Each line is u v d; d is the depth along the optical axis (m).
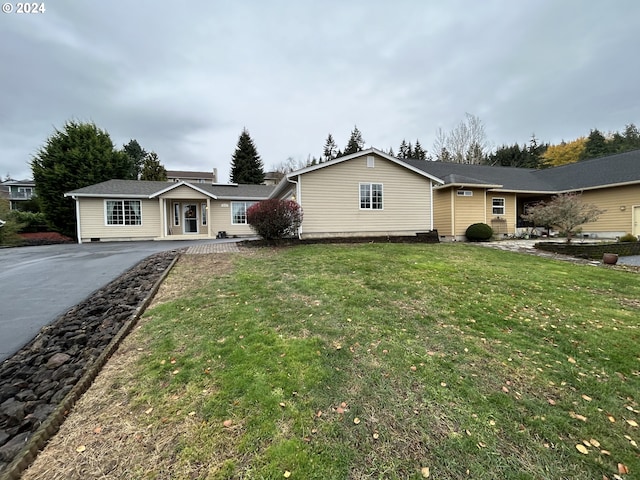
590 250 9.45
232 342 3.03
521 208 18.02
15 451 1.71
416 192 12.57
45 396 2.21
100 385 2.35
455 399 2.25
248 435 1.86
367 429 1.94
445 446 1.82
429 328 3.48
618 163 15.73
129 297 4.41
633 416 2.15
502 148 34.06
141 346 2.98
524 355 2.93
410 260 7.41
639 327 3.65
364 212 11.86
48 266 6.87
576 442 1.89
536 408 2.18
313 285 5.02
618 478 1.65
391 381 2.45
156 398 2.19
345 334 3.26
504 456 1.76
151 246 11.18
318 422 1.98
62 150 17.69
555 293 5.00
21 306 4.11
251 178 35.28
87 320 3.62
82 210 14.33
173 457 1.70
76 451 1.73
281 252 8.66
